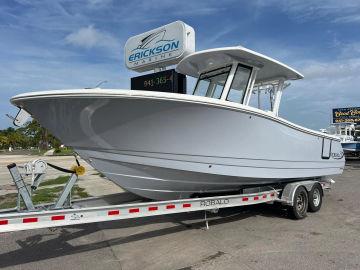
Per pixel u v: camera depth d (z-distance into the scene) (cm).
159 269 448
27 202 478
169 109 509
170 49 728
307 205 727
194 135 552
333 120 3178
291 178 726
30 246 549
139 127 515
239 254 497
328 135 819
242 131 594
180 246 537
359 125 2870
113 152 541
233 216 724
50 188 1080
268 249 518
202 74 697
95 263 475
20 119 510
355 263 460
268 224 664
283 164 692
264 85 784
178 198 635
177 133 539
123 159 544
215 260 475
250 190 689
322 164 814
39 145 5412
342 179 1333
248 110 583
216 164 589
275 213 750
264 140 637
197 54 630
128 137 523
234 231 616
